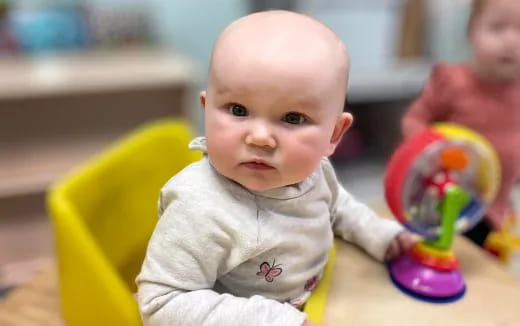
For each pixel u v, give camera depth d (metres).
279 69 0.37
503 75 0.91
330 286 0.56
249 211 0.44
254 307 0.43
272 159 0.40
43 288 0.75
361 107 1.64
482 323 0.52
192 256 0.44
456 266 0.57
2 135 1.34
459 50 1.38
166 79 1.34
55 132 1.38
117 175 0.77
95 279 0.60
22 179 1.34
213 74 0.40
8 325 0.68
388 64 1.47
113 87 1.30
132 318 0.59
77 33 1.46
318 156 0.41
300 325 0.43
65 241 0.61
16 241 1.44
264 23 0.41
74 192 0.67
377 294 0.56
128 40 1.52
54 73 1.28
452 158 0.54
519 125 0.97
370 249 0.61
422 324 0.52
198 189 0.44
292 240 0.46
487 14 0.87
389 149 1.60
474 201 0.60
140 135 0.82
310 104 0.39
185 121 1.44
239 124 0.40
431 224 0.57
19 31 1.40
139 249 0.82
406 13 1.44
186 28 1.59
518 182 1.11
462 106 0.96
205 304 0.43
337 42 0.42
